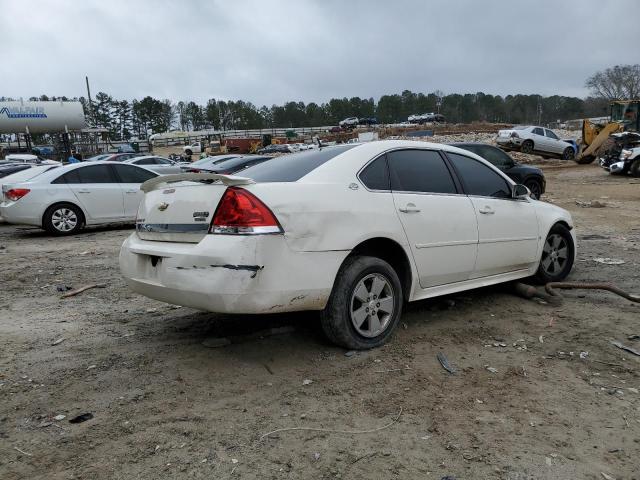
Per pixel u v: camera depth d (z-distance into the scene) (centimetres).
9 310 524
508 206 507
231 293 326
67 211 1084
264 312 338
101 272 708
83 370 367
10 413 308
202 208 348
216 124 13775
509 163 1352
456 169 475
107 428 290
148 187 400
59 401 322
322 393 330
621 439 279
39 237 1077
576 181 2181
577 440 278
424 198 430
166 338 430
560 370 363
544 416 301
